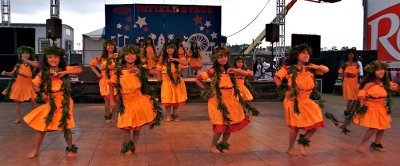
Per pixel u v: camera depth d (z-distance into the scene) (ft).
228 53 20.24
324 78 62.18
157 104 20.33
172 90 31.19
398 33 57.36
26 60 29.22
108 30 57.52
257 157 19.81
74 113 36.32
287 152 20.68
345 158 19.71
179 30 58.13
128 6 57.21
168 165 18.29
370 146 22.13
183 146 22.30
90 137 24.77
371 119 20.61
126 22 57.47
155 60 36.65
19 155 20.11
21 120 31.24
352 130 27.45
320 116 19.51
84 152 20.77
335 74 60.90
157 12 57.62
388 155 20.42
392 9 58.23
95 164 18.42
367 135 20.92
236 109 20.11
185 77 52.80
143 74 19.83
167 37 57.88
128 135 20.48
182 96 31.50
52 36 46.96
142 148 21.74
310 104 19.52
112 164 18.43
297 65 19.72
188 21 58.13
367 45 63.93
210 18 58.54
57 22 46.98
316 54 47.11
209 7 58.39
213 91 20.10
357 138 24.80
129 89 19.48
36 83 19.03
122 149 20.30
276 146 22.36
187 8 58.03
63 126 19.01
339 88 59.72
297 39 46.37
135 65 19.94
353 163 18.78
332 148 21.91
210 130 27.43
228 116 19.80
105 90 30.12
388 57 59.16
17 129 27.61
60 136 24.79
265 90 47.32
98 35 64.13
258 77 59.57
